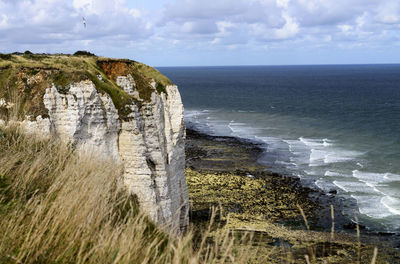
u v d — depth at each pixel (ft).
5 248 16.97
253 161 193.26
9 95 73.15
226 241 17.13
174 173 103.96
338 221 120.78
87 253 17.57
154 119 95.50
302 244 98.89
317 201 138.41
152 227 25.17
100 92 83.10
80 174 24.90
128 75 101.40
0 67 79.77
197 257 16.63
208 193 142.00
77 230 18.51
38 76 79.05
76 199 19.86
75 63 92.63
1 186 23.77
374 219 122.72
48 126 74.08
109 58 105.70
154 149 91.76
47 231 19.03
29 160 29.22
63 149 33.22
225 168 178.60
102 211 20.43
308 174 171.42
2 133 34.65
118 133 85.40
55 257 17.17
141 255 18.30
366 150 216.33
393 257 93.50
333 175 169.99
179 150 108.37
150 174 84.74
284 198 140.46
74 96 78.33
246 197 139.74
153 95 98.58
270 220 119.03
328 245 99.40
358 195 144.77
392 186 154.71
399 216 125.08
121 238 18.11
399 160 194.08
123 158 84.69
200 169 175.32
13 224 18.39
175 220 23.32
